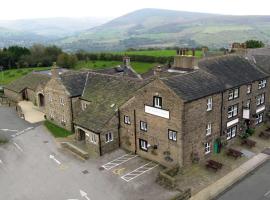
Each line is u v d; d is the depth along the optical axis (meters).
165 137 32.31
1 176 32.75
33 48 114.31
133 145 36.34
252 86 40.69
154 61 96.25
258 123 43.75
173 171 30.84
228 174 31.42
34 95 60.41
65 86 44.28
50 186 30.44
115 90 40.62
